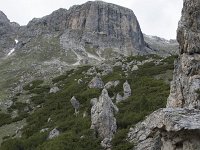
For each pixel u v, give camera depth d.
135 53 159.12
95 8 170.38
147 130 32.84
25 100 71.75
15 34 175.75
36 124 52.00
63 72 96.38
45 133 44.75
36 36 162.75
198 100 28.34
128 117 39.88
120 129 38.16
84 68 92.31
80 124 42.72
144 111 40.94
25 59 137.50
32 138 44.62
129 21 173.38
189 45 31.88
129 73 70.81
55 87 73.81
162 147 25.12
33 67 114.50
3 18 193.25
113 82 60.84
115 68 82.31
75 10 171.88
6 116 62.91
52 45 150.75
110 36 164.62
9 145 44.25
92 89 58.78
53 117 52.25
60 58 139.12
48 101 65.38
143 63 80.62
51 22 171.12
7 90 86.56
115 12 172.88
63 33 161.75
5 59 145.25
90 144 36.50
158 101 43.12
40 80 90.19
